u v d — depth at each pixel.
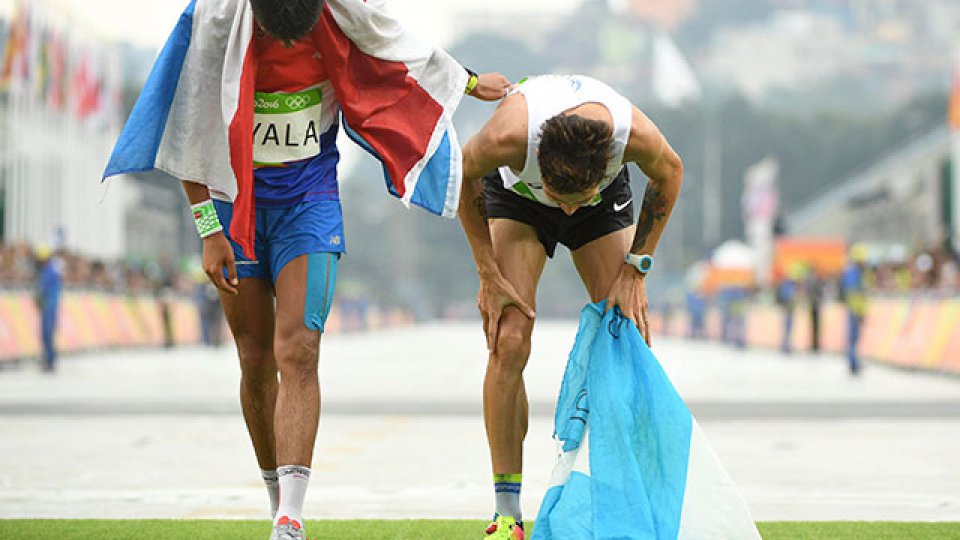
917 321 65.44
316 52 15.15
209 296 95.44
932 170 174.38
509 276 16.42
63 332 74.56
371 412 36.62
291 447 14.91
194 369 61.84
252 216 14.84
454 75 15.77
